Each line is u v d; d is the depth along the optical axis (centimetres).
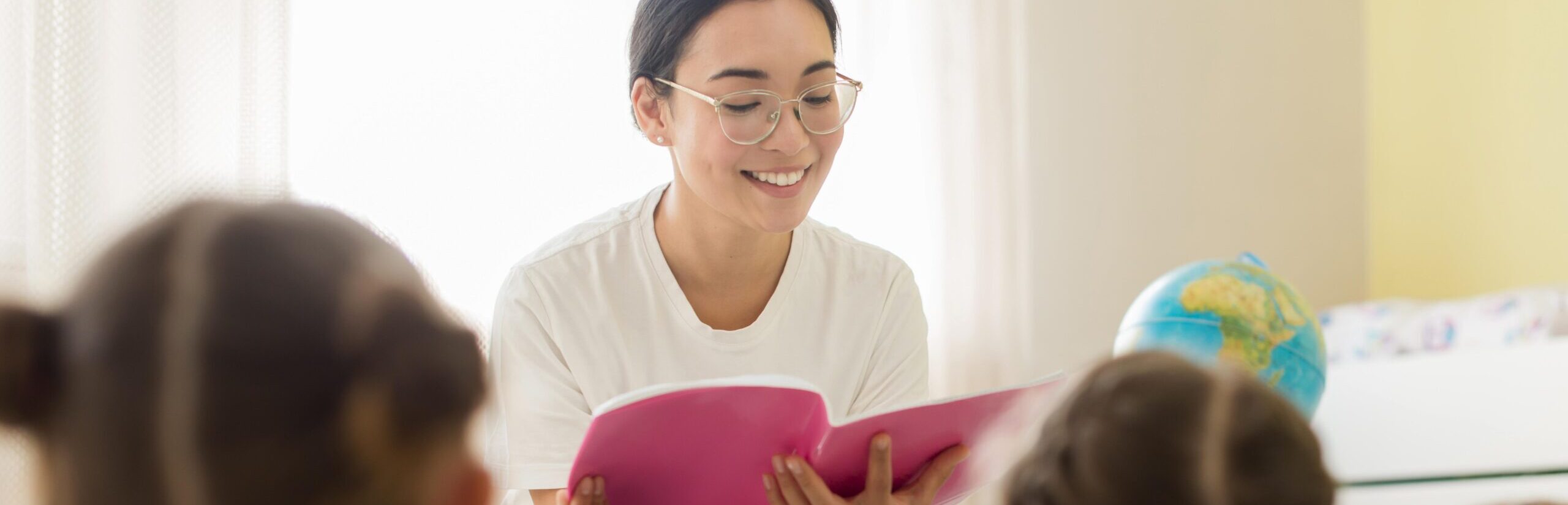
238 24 254
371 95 274
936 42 326
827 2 132
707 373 140
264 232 52
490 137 283
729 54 125
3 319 50
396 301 52
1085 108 346
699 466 104
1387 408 187
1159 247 354
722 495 109
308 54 269
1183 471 65
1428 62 352
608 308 138
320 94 270
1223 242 359
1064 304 345
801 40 126
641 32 136
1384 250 370
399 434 51
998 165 330
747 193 129
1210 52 358
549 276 137
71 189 239
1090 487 67
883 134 321
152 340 49
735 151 127
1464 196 341
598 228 143
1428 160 353
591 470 101
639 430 97
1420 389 197
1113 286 349
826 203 318
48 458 51
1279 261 365
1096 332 347
